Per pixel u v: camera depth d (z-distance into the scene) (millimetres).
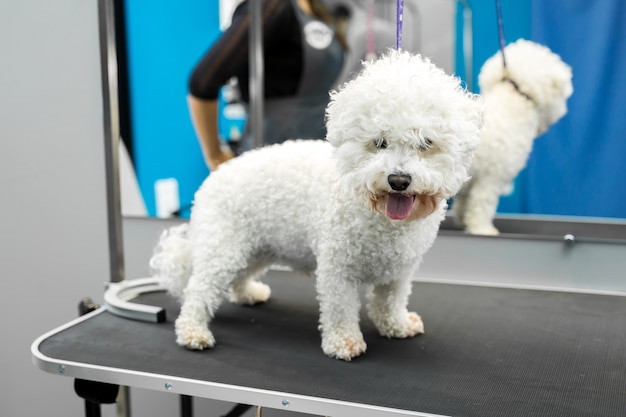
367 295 1207
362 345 1055
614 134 1679
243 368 997
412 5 2098
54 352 1070
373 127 888
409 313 1211
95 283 1793
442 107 891
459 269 1676
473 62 2018
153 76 2258
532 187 1749
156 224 1923
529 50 1627
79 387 1089
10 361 1923
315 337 1149
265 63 2389
